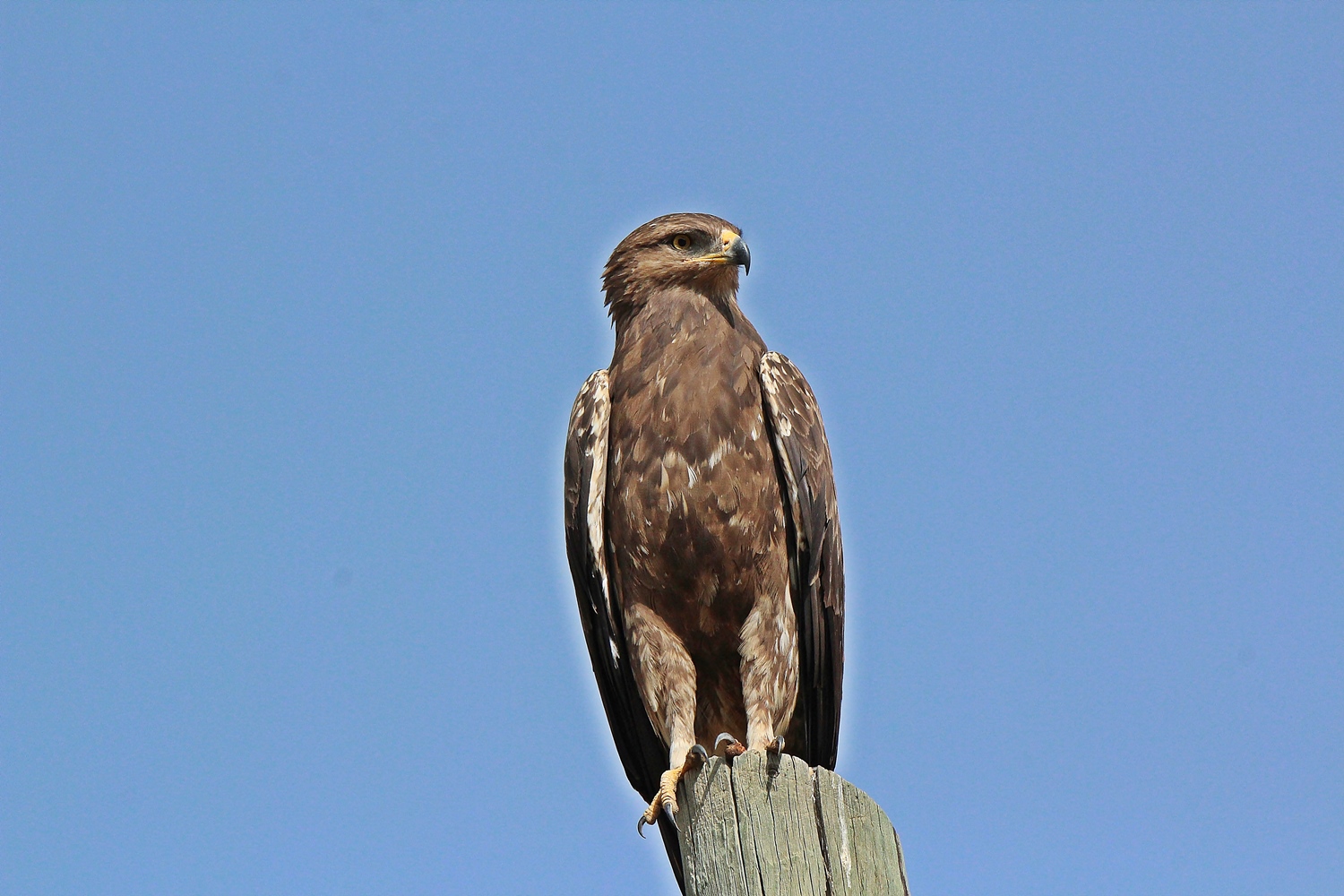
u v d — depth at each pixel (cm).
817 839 879
